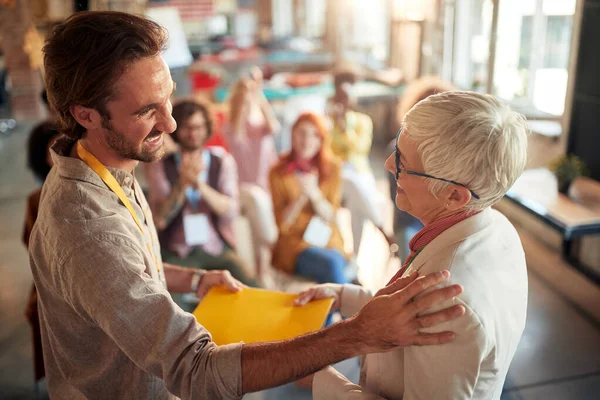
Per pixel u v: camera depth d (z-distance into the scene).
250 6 10.30
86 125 1.09
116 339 1.04
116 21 1.04
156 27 1.08
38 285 1.18
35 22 9.55
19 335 3.25
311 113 3.02
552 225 2.78
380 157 6.47
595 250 3.39
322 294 1.44
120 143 1.09
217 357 1.02
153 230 1.33
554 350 3.01
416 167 1.08
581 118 3.44
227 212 2.96
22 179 6.22
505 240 1.12
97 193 1.11
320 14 9.47
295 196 3.05
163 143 1.15
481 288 1.01
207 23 10.05
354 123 3.92
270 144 4.07
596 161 3.35
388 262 3.90
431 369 1.01
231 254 2.96
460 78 5.57
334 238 3.09
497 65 4.51
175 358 1.02
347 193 3.21
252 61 8.38
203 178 2.95
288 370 1.00
